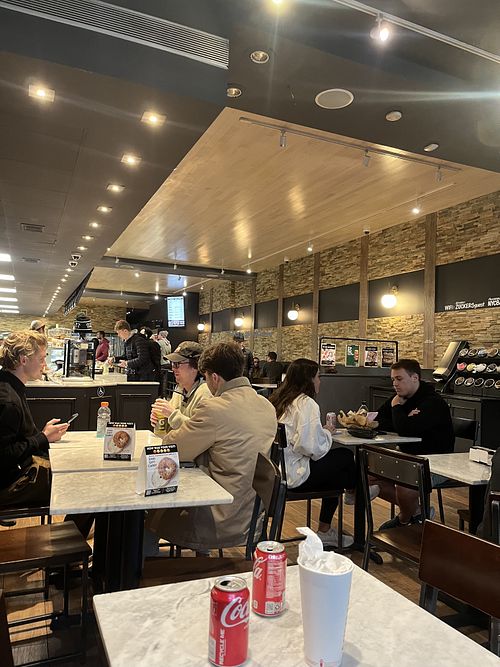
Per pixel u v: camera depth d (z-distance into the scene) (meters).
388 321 8.31
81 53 2.43
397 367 3.53
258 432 2.26
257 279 12.82
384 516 3.97
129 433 2.27
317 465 3.13
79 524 2.71
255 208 7.25
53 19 2.35
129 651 0.87
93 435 2.97
